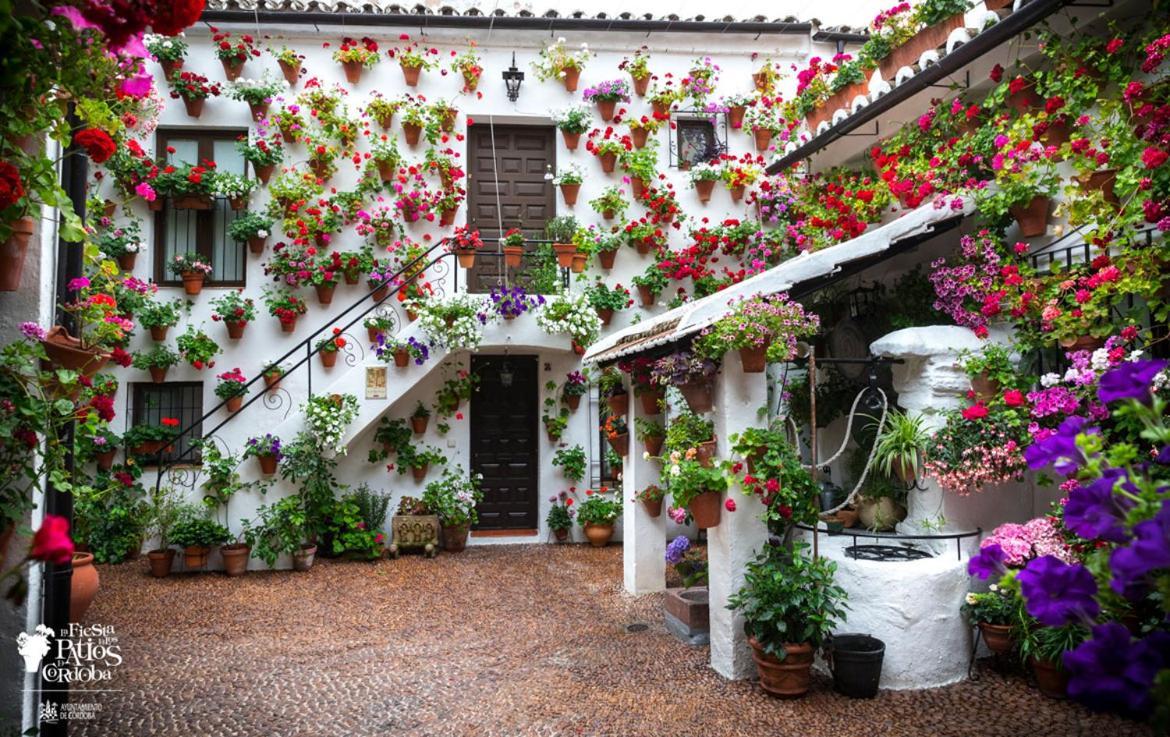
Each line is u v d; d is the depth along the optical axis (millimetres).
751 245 9297
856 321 6121
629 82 9500
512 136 9648
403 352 8094
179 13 2238
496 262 9492
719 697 4355
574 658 5133
